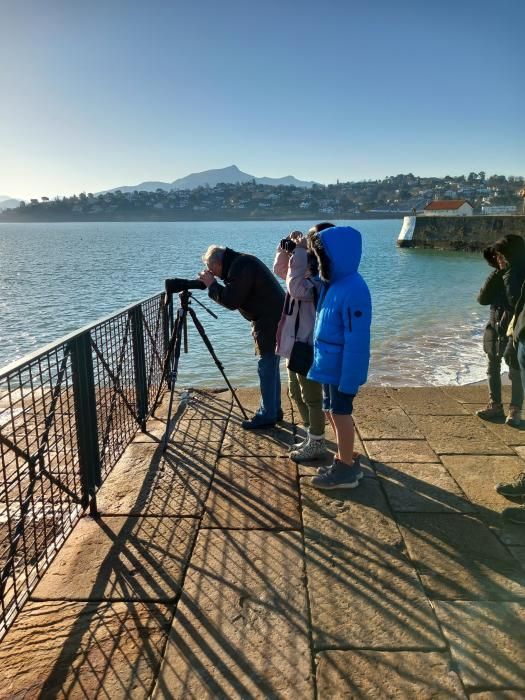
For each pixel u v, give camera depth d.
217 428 4.64
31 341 12.98
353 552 2.84
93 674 2.05
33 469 2.47
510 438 4.42
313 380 3.60
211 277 4.36
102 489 3.56
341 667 2.07
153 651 2.16
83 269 33.53
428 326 13.14
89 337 3.19
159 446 4.27
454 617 2.35
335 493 3.49
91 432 3.22
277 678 2.02
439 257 43.53
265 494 3.48
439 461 3.98
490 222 48.91
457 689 1.97
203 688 1.98
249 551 2.85
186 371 9.41
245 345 11.30
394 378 8.33
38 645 2.20
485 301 4.68
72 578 2.62
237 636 2.24
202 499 3.42
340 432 3.44
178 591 2.53
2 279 27.47
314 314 3.76
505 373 8.49
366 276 27.28
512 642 2.20
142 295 20.95
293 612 2.38
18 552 2.76
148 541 2.95
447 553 2.84
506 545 2.92
